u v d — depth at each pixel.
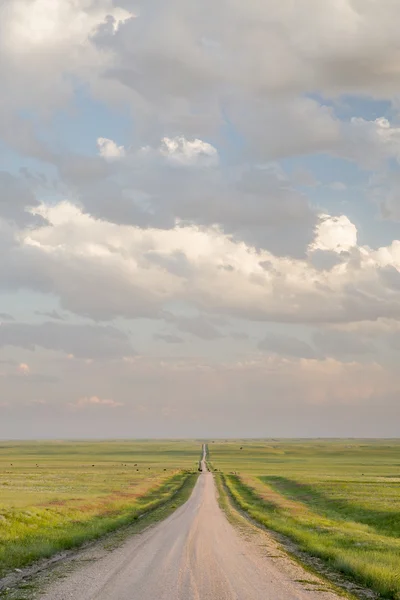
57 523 36.16
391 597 17.56
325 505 68.25
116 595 16.52
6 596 16.48
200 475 135.50
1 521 32.28
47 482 99.56
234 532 35.31
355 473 149.25
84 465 196.38
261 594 16.91
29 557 23.89
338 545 30.39
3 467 180.00
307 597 16.67
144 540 30.91
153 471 152.38
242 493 82.94
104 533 34.94
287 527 38.19
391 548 29.67
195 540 30.72
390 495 76.75
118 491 77.94
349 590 18.55
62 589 17.52
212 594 16.75
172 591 17.12
